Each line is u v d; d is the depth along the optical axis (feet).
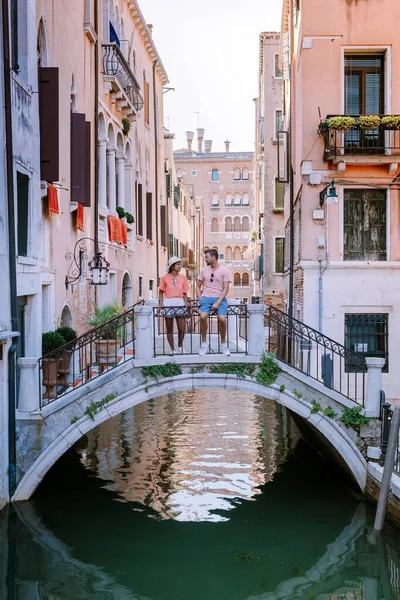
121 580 27.37
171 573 27.81
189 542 30.86
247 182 209.97
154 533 32.07
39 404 33.68
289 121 66.28
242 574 28.17
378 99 53.31
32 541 30.78
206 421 55.98
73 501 35.63
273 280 94.22
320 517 33.76
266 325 93.35
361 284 52.31
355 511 34.47
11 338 32.42
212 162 211.20
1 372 31.63
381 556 29.71
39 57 39.01
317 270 52.42
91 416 33.88
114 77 55.31
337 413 36.06
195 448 47.01
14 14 34.88
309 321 52.49
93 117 51.21
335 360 52.34
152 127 83.25
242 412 60.03
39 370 33.73
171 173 105.29
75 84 45.91
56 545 30.42
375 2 52.03
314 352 51.83
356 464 36.04
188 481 39.52
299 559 29.27
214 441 49.03
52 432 33.65
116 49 54.85
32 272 35.86
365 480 36.11
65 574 27.76
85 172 44.73
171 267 35.73
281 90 92.84
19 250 34.76
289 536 31.65
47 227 39.40
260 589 26.96
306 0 52.16
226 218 211.20
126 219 63.72
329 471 41.60
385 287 52.24
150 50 79.82
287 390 35.76
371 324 52.75
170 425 54.34
